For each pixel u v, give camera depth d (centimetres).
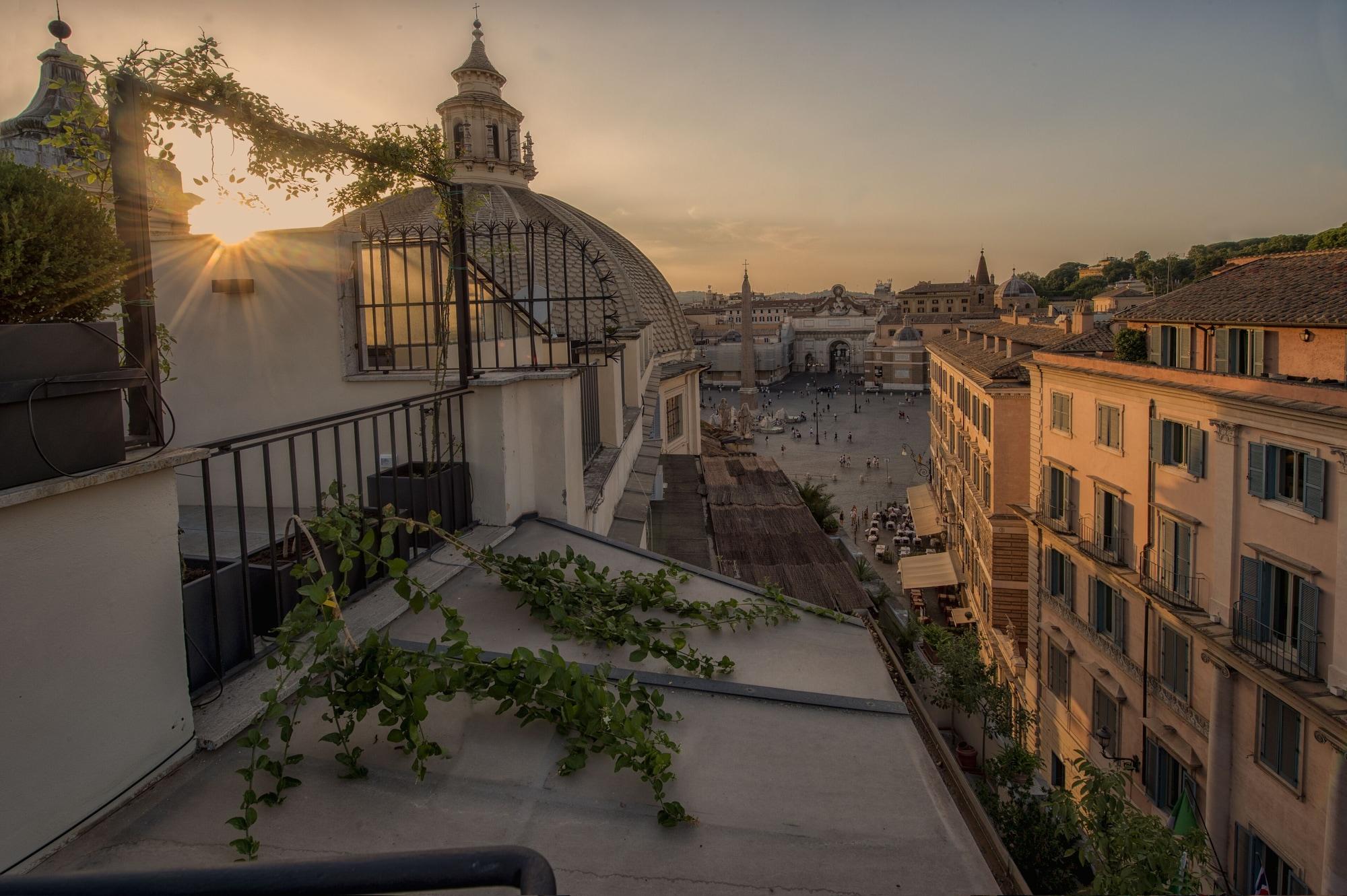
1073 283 16938
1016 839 1234
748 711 367
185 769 291
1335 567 1279
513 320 691
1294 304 1531
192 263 712
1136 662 1842
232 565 351
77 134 343
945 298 16300
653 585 494
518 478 614
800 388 14388
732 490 1503
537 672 324
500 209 3262
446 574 487
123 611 272
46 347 247
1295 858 1333
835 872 260
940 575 3953
